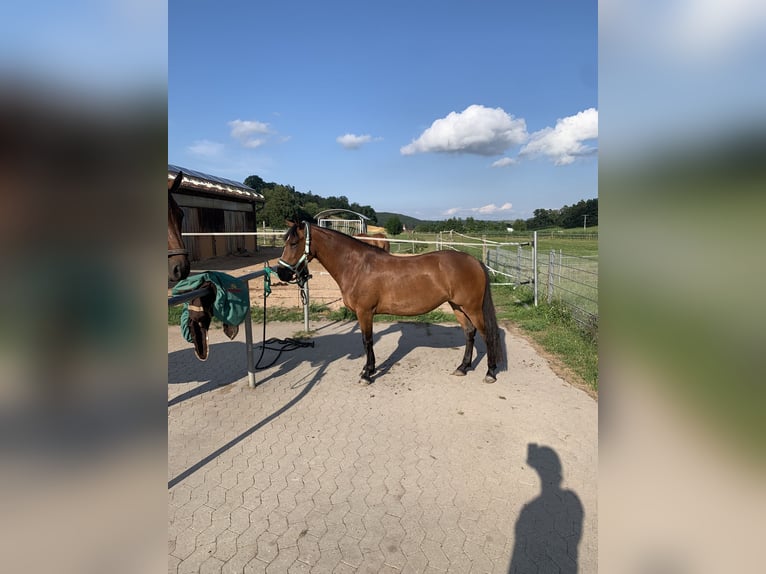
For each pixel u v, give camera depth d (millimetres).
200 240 12461
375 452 2756
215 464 2639
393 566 1846
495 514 2158
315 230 3926
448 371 4285
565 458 2660
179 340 5598
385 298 3807
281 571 1827
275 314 6887
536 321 6109
